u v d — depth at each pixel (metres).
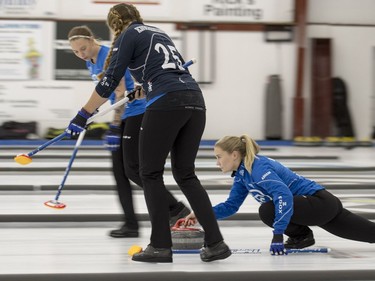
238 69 39.47
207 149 34.28
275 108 38.94
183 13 39.22
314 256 11.80
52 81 38.19
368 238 12.01
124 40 11.08
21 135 36.78
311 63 39.84
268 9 39.50
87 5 38.50
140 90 12.27
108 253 12.09
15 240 13.41
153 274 10.13
